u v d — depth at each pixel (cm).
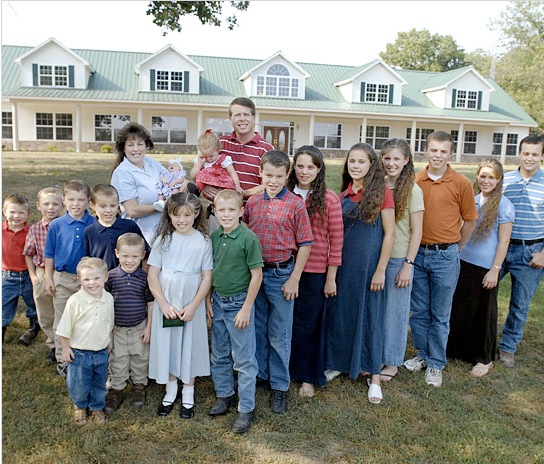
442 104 2872
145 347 332
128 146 363
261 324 349
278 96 2662
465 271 410
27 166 1298
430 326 400
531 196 405
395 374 389
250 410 317
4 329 433
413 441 308
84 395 304
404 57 5528
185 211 313
